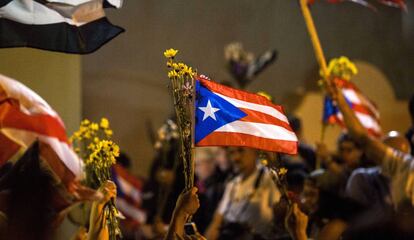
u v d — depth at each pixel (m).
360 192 10.82
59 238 7.08
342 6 23.09
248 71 19.14
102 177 7.85
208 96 7.87
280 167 9.12
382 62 23.47
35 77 10.50
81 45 8.10
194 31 21.47
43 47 7.97
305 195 11.11
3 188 6.08
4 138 7.38
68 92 10.98
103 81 20.52
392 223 10.61
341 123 13.21
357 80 23.31
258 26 22.17
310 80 22.52
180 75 7.55
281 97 22.33
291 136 8.16
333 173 11.26
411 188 10.48
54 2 8.05
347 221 10.80
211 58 21.62
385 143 11.20
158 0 21.08
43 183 5.86
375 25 23.39
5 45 7.84
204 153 16.17
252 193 12.75
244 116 7.96
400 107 23.56
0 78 7.50
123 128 20.67
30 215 5.71
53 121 7.51
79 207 9.79
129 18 20.77
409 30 23.55
